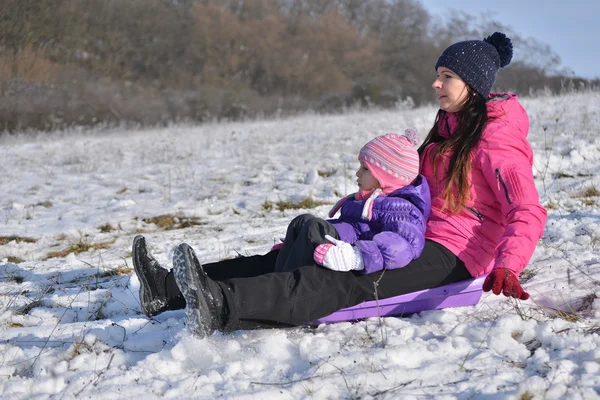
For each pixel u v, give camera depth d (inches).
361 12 2213.3
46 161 480.4
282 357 117.9
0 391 110.1
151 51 1674.5
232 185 338.0
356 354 114.0
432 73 2020.2
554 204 242.5
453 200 135.7
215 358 118.2
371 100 1322.6
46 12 1302.9
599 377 101.0
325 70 1887.3
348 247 125.3
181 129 764.0
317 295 123.5
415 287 130.7
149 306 131.6
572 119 436.1
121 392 106.7
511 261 117.3
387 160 134.8
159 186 354.9
